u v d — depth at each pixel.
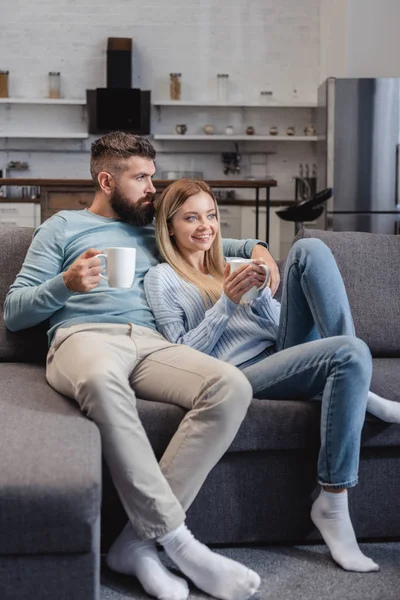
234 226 7.95
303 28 8.43
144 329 2.11
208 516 1.95
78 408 1.85
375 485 2.02
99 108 8.03
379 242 2.68
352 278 2.60
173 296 2.19
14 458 1.53
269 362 2.01
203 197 2.26
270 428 1.92
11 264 2.42
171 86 8.26
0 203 7.76
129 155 2.31
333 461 1.88
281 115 8.46
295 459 1.98
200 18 8.39
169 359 1.96
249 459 1.96
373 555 1.98
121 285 2.00
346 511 1.92
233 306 2.06
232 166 8.41
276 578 1.85
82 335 2.03
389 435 1.98
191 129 8.45
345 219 6.64
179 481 1.80
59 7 8.28
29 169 8.41
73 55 8.32
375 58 6.95
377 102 6.55
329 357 1.89
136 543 1.78
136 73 8.38
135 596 1.75
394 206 6.62
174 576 1.76
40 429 1.69
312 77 8.47
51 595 1.51
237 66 8.45
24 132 8.35
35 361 2.39
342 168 6.59
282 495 1.98
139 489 1.71
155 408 1.89
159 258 2.34
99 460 1.58
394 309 2.60
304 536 2.00
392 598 1.75
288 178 8.51
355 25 6.94
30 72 8.32
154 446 1.88
